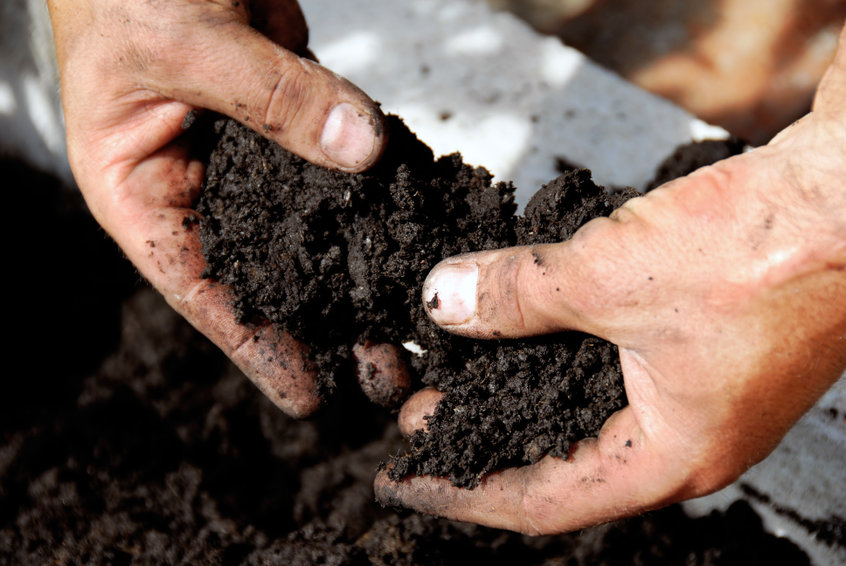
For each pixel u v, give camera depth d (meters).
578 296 0.38
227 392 0.50
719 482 0.39
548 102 0.55
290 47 0.49
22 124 0.56
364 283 0.42
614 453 0.39
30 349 0.51
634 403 0.39
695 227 0.38
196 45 0.42
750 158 0.38
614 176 0.53
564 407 0.41
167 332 0.51
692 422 0.38
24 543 0.46
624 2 0.84
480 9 0.58
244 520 0.47
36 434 0.48
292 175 0.42
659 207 0.38
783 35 0.79
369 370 0.43
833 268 0.37
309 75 0.41
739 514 0.47
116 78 0.43
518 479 0.41
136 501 0.47
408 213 0.41
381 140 0.41
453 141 0.54
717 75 0.77
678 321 0.38
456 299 0.40
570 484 0.40
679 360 0.38
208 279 0.43
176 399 0.50
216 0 0.42
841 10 0.79
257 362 0.43
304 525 0.47
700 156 0.53
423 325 0.42
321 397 0.43
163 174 0.44
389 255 0.42
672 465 0.39
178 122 0.44
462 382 0.42
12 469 0.47
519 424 0.41
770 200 0.37
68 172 0.56
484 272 0.40
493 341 0.42
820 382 0.38
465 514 0.42
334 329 0.43
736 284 0.37
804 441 0.46
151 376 0.50
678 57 0.78
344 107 0.41
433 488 0.42
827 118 0.37
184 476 0.48
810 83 0.75
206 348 0.51
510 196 0.43
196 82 0.42
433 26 0.58
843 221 0.37
